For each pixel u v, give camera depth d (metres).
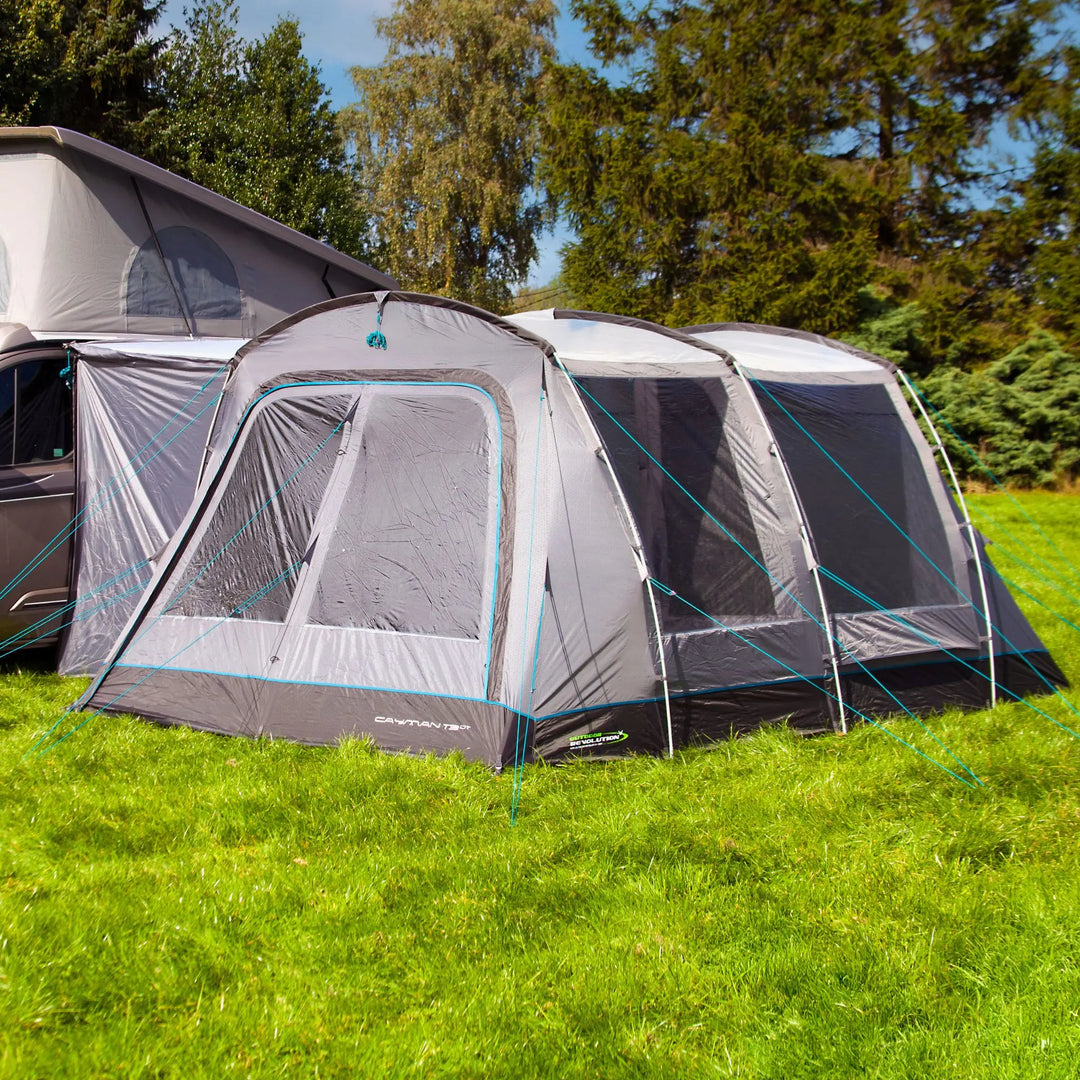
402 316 5.70
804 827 4.27
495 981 3.17
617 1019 3.01
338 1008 3.02
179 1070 2.71
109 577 6.62
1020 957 3.31
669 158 21.41
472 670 5.03
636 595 5.11
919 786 4.68
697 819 4.32
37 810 4.21
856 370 6.49
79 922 3.31
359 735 5.07
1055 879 3.82
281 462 5.69
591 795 4.58
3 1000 2.88
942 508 6.20
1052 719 5.67
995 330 20.44
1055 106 21.05
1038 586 9.16
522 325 5.92
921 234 21.70
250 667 5.36
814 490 5.87
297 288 10.30
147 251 8.90
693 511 5.51
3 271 8.27
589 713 5.00
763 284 19.64
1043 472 17.36
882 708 5.70
